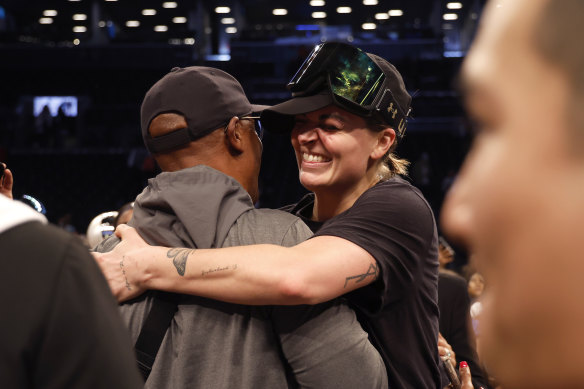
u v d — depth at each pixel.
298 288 0.99
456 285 2.76
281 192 13.93
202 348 1.02
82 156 15.91
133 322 1.06
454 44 25.44
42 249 0.58
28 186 15.23
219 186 1.14
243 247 1.05
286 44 20.42
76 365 0.56
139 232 1.15
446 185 13.89
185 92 1.17
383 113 1.34
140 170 13.95
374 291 1.18
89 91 19.09
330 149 1.32
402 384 1.25
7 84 19.14
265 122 1.32
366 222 1.17
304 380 1.03
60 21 24.92
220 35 25.03
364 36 21.47
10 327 0.54
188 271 1.03
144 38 20.42
